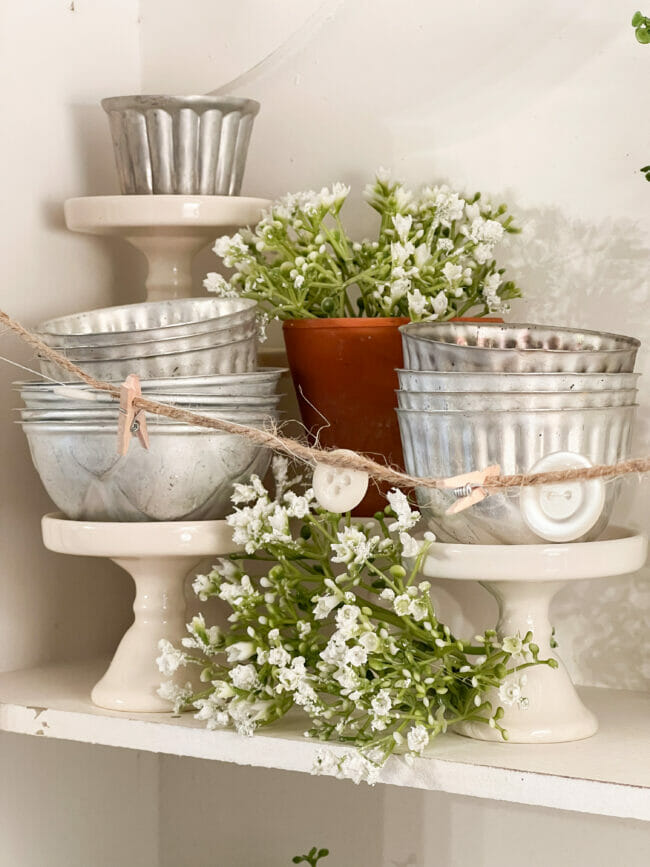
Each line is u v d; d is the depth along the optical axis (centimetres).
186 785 134
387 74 117
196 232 115
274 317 108
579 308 109
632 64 105
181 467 95
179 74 129
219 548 98
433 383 87
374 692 88
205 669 98
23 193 117
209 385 96
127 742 100
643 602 108
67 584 124
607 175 107
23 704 106
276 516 93
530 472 83
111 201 110
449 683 91
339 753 90
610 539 95
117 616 130
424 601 88
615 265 107
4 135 115
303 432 121
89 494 98
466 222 109
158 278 117
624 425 89
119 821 130
